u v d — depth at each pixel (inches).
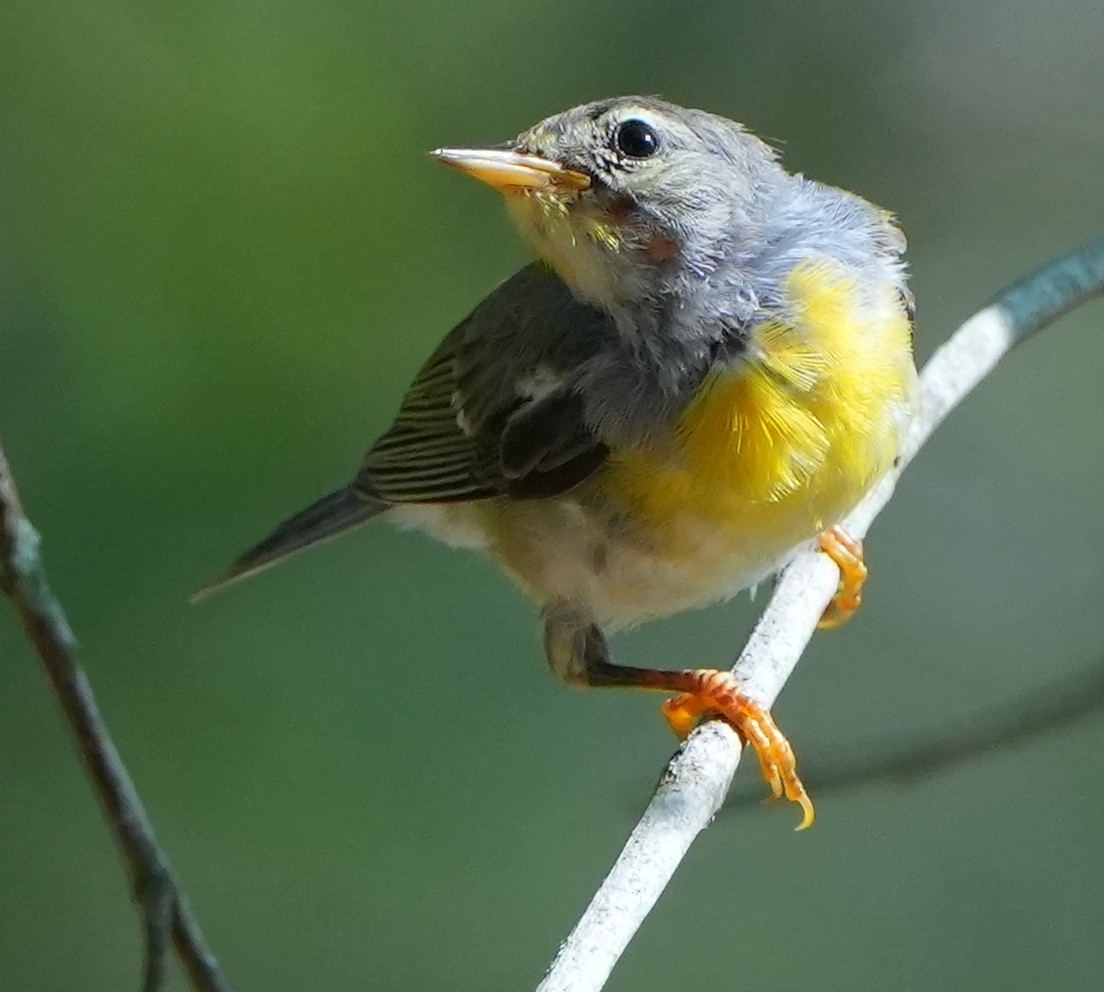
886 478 381.7
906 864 479.8
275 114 458.0
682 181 318.0
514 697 475.5
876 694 505.4
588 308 341.7
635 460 323.3
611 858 458.6
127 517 435.5
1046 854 475.2
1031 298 398.3
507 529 362.0
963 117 526.6
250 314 447.2
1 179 452.1
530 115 487.5
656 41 507.2
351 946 438.3
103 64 460.1
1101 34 555.5
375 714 461.7
